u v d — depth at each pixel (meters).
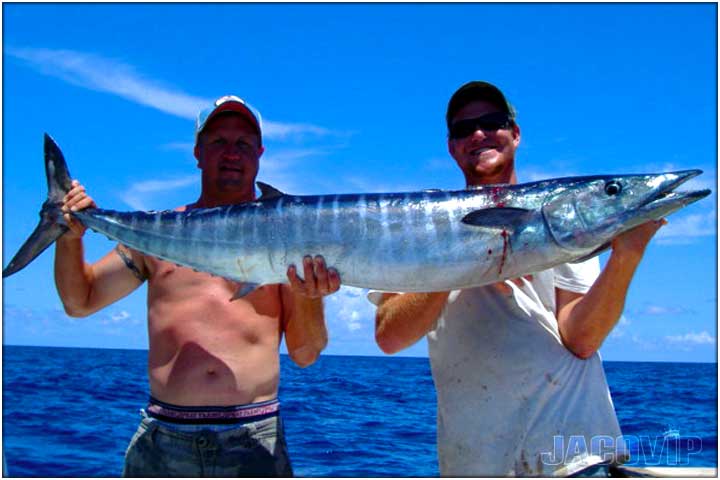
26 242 1.49
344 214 1.40
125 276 1.54
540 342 1.34
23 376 8.79
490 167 1.50
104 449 3.38
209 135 1.56
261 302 1.46
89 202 1.50
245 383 1.39
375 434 4.16
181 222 1.48
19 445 3.40
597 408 1.34
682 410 6.54
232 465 1.35
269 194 1.46
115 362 16.39
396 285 1.39
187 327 1.42
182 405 1.37
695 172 1.41
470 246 1.37
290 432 4.18
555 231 1.38
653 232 1.34
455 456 1.36
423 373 15.47
